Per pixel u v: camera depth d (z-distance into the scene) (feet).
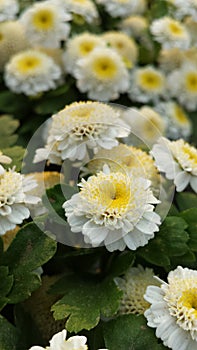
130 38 0.91
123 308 0.55
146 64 0.95
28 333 0.54
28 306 0.57
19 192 0.53
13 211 0.53
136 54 0.90
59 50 0.86
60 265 0.59
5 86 0.89
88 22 0.89
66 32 0.83
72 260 0.59
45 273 0.59
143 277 0.57
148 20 0.97
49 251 0.53
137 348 0.50
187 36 0.87
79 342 0.47
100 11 0.95
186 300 0.50
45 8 0.82
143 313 0.53
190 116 0.92
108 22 0.96
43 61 0.81
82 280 0.57
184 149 0.60
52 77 0.81
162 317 0.50
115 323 0.52
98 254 0.58
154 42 0.91
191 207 0.62
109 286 0.54
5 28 0.85
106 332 0.51
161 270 0.59
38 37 0.82
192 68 0.89
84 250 0.56
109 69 0.78
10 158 0.58
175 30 0.86
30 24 0.82
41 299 0.57
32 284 0.53
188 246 0.57
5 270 0.53
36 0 0.94
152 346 0.50
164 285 0.52
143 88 0.86
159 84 0.87
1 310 0.56
